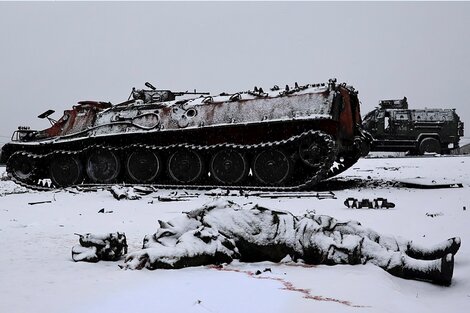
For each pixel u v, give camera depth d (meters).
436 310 4.53
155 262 6.00
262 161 18.58
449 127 32.97
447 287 5.57
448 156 30.55
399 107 34.16
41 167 22.70
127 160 20.86
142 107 21.27
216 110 19.50
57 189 20.92
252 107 18.89
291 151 18.12
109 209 13.57
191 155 19.91
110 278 5.52
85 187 20.52
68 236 8.80
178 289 4.96
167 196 16.86
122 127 20.89
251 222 6.78
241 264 6.49
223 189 18.31
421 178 19.09
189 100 20.73
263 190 17.92
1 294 4.80
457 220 9.53
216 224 6.89
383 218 10.16
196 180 19.81
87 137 21.25
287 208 12.51
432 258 6.29
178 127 19.70
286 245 6.55
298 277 5.60
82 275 5.70
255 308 4.31
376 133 32.66
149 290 4.93
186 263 6.14
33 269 6.05
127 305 4.39
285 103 18.36
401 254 6.04
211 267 6.22
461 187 16.81
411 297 5.04
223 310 4.25
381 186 18.14
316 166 17.56
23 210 13.67
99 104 23.16
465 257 6.53
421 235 8.05
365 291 4.94
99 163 21.31
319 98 17.88
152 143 20.62
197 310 4.23
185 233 6.55
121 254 6.88
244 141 18.97
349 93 20.05
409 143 32.97
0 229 9.75
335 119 17.47
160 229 6.83
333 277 5.54
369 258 6.18
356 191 16.61
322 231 6.55
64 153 21.67
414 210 11.48
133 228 9.71
